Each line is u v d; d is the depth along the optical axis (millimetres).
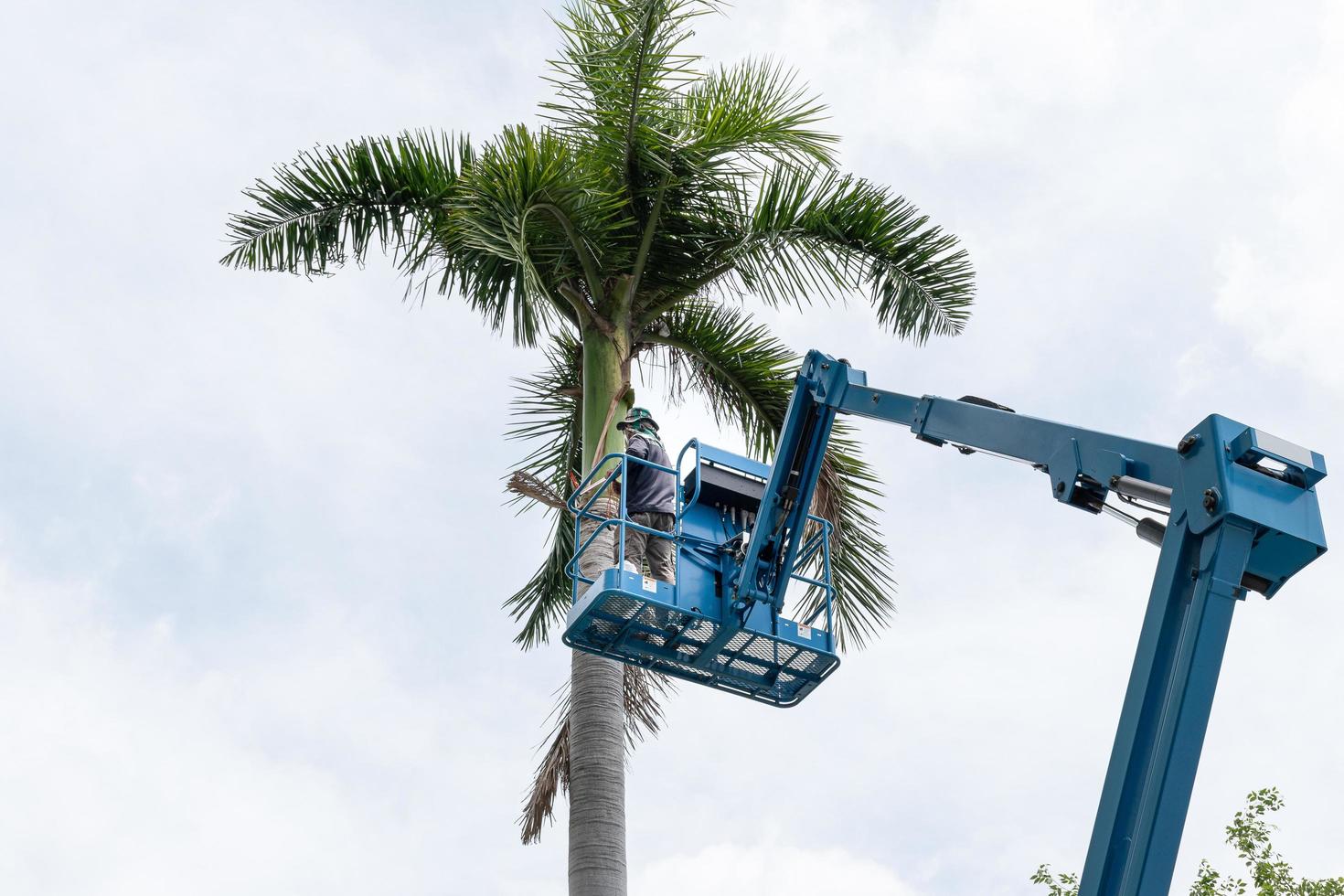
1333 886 16531
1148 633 5492
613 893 9844
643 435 9594
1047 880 17906
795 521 8695
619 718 10656
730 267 12500
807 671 8750
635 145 11930
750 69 12664
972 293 12336
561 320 12586
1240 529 5445
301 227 12109
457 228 11094
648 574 9148
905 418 7988
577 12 11953
